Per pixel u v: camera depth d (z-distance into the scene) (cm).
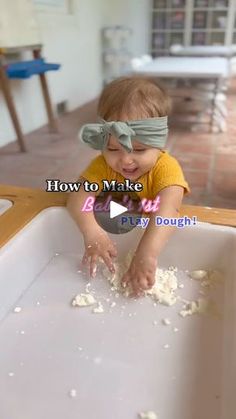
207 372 41
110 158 52
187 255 55
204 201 158
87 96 377
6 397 39
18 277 51
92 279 55
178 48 379
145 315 49
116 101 50
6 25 205
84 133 52
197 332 46
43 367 42
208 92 275
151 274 50
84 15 348
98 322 48
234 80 461
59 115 315
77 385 40
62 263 58
